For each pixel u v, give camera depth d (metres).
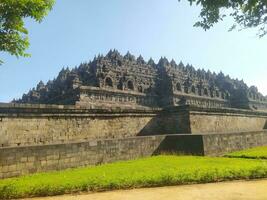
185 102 49.25
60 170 15.48
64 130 20.17
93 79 41.69
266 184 10.09
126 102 42.72
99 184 10.19
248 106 61.72
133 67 50.88
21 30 11.15
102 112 23.02
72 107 20.80
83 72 46.72
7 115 17.20
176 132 27.55
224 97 62.59
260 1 8.65
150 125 27.27
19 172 13.94
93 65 46.38
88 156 17.03
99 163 17.52
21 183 11.29
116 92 41.69
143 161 17.67
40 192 9.66
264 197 8.24
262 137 28.23
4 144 16.77
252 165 14.04
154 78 52.66
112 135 23.52
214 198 8.36
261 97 68.44
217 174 11.28
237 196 8.49
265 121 42.16
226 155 20.78
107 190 9.99
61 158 15.73
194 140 21.16
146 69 52.78
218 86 66.62
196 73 65.56
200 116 28.52
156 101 48.84
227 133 23.33
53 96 44.53
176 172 11.92
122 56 52.00
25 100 63.22
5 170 13.46
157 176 10.98
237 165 14.31
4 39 10.84
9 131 17.16
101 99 39.53
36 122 18.64
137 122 26.08
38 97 56.88
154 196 8.86
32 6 10.84
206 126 28.97
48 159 15.18
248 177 11.36
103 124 23.05
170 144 22.62
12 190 9.79
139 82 48.94
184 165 14.84
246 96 62.94
